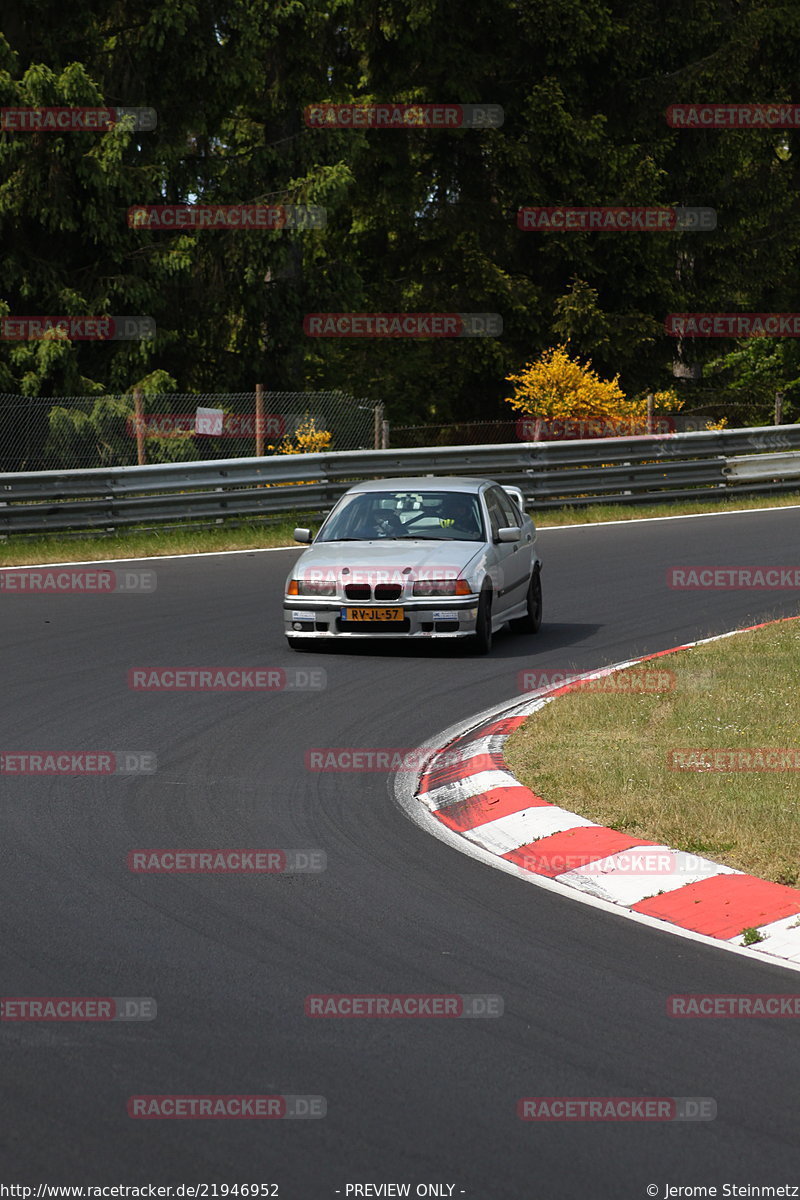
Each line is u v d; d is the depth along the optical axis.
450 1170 8.04
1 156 46.38
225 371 56.09
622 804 15.55
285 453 49.25
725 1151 8.27
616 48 65.56
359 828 15.22
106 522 39.47
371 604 24.95
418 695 21.98
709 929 12.31
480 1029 10.00
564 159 64.56
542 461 45.34
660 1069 9.36
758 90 69.69
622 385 67.81
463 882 13.51
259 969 11.15
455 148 66.94
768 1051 9.66
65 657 24.89
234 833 14.94
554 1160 8.15
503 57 66.06
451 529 26.92
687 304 69.00
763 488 48.88
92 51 51.38
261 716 20.56
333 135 54.44
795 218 72.75
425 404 66.69
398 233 67.88
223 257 52.31
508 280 63.91
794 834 14.31
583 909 12.81
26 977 10.94
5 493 37.97
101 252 50.78
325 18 55.50
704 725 19.02
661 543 39.00
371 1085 9.09
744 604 30.08
